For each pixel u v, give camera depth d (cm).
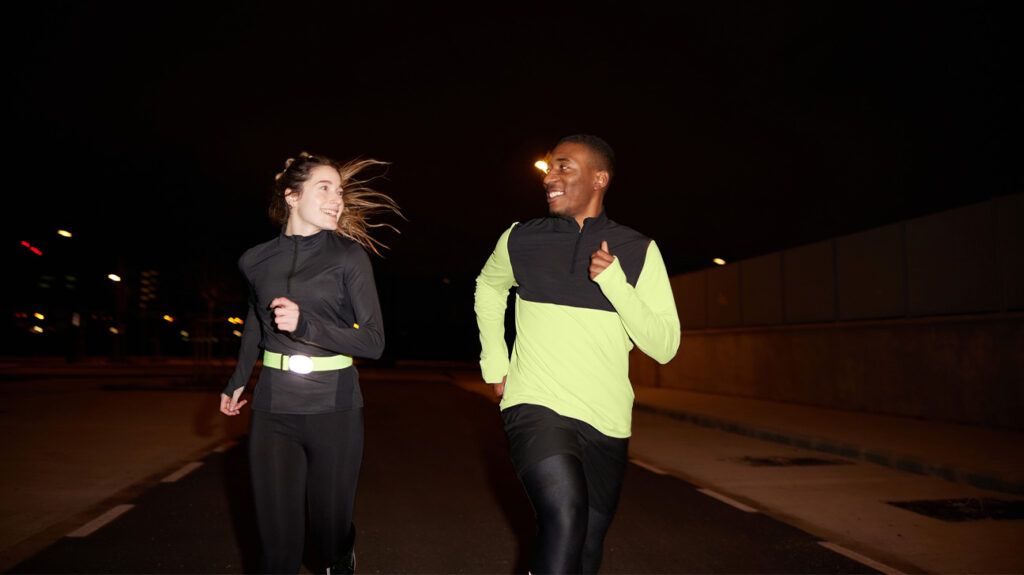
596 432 336
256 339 373
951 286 1400
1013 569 553
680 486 873
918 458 977
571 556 302
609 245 347
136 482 804
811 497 817
